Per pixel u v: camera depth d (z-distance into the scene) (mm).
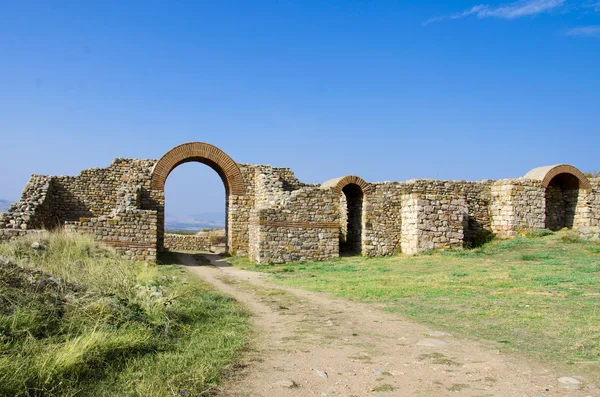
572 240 24688
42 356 6500
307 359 8016
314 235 26500
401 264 22672
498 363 7617
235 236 31531
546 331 9312
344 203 32625
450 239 26781
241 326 10453
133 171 30578
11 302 7840
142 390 6148
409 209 27438
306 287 16750
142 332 8508
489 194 30000
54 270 11078
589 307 11039
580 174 30125
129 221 23938
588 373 7047
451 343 8914
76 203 29422
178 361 7477
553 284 14430
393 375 7168
